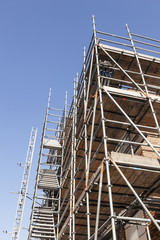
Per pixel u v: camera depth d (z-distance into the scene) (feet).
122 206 32.89
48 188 61.00
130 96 31.81
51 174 66.54
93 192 29.68
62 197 62.34
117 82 42.45
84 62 46.75
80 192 43.93
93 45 40.73
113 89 31.71
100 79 35.19
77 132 48.21
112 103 33.01
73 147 49.57
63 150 68.69
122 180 27.63
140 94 32.37
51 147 70.49
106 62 36.24
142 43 42.52
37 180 60.23
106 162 24.45
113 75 41.96
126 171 25.88
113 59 37.96
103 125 27.63
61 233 45.14
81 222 38.75
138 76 42.98
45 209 57.82
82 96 48.06
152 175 26.68
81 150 45.98
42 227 51.60
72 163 47.29
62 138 72.38
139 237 37.09
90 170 42.83
